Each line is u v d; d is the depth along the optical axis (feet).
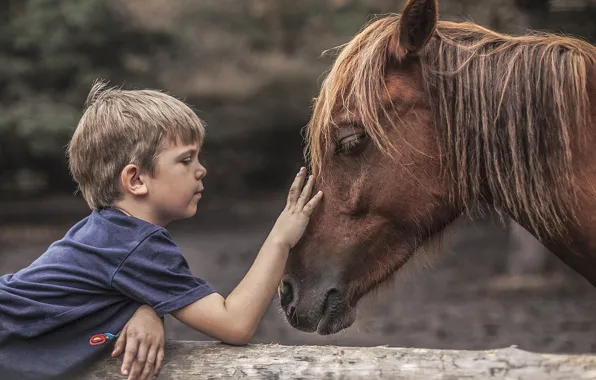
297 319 7.20
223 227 46.26
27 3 43.78
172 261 6.13
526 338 18.40
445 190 7.07
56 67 43.04
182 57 53.42
